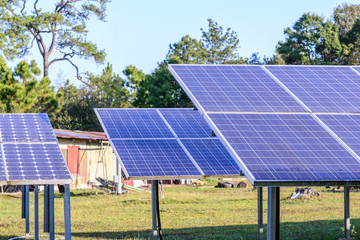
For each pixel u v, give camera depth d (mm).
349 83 13250
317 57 66625
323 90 12727
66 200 10953
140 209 24406
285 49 66875
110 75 70375
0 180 10094
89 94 69062
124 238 16266
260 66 13914
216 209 24141
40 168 10781
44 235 17016
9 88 44406
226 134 10141
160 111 18141
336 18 77125
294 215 21875
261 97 11969
